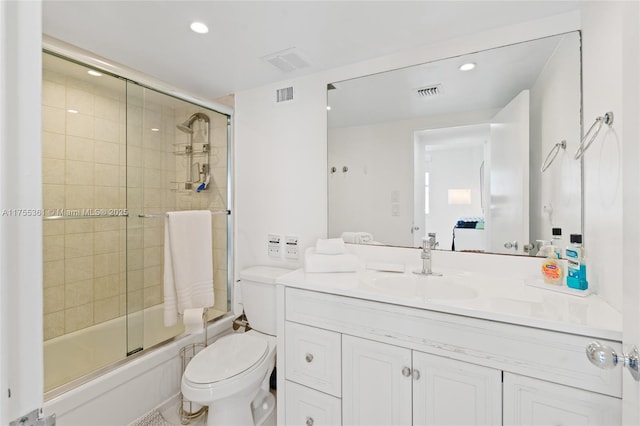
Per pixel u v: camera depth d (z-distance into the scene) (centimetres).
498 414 97
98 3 121
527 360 93
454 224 158
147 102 211
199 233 193
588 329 85
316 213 193
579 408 87
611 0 98
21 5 34
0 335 32
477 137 152
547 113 134
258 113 212
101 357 177
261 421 159
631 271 57
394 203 172
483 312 98
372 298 119
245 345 161
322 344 131
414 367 111
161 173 233
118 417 151
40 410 35
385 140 174
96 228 209
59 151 185
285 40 151
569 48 128
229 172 224
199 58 170
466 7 126
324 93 187
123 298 224
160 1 120
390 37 150
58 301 191
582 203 123
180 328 212
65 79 178
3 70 32
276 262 207
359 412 122
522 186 142
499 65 146
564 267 127
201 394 128
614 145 95
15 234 33
